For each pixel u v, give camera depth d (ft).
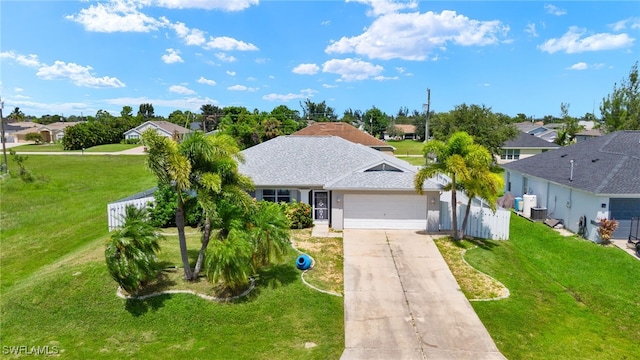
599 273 53.78
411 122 437.58
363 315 40.91
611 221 62.44
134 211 45.16
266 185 72.74
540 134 259.60
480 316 41.16
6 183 107.24
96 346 35.63
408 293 45.93
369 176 70.69
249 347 35.53
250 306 41.75
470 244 62.75
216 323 39.17
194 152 42.09
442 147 61.31
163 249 55.31
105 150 216.33
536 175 85.20
